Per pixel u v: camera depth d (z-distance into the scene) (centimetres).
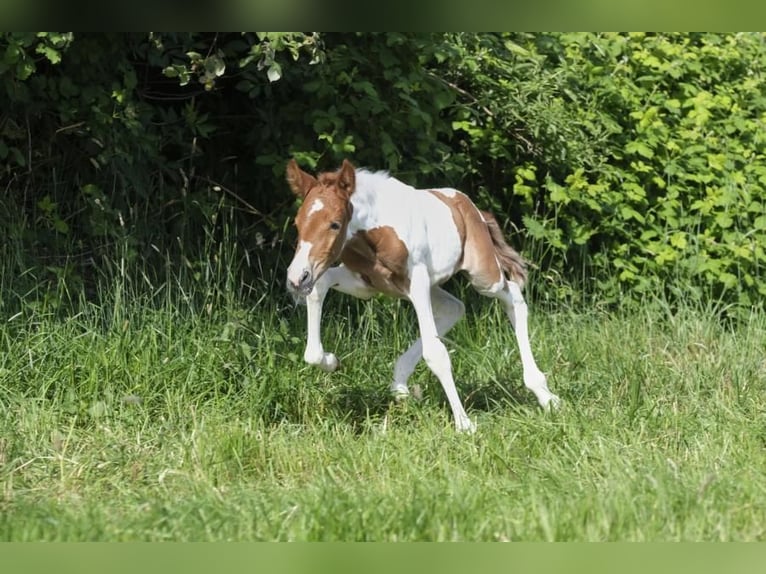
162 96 1153
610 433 863
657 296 1249
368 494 721
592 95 1295
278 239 1160
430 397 966
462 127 1170
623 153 1288
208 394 942
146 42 1073
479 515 675
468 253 935
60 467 789
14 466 791
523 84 1216
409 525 659
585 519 662
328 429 891
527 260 1225
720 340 1145
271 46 995
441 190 945
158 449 840
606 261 1255
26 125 1094
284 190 1148
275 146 1156
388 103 1123
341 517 663
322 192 815
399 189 889
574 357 1090
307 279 795
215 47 1109
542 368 1070
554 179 1277
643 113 1290
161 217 1137
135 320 1000
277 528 662
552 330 1156
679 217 1284
